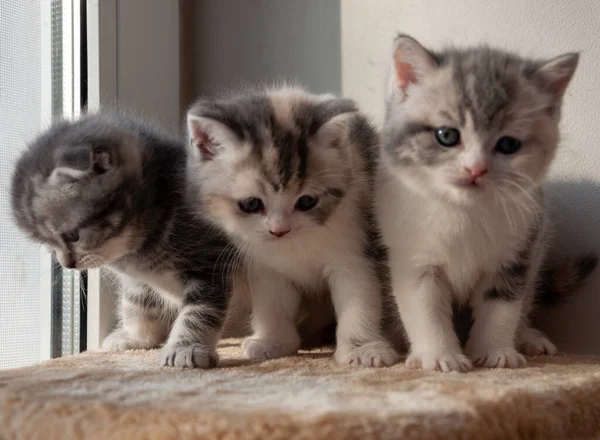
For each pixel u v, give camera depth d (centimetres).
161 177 53
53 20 59
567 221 55
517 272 49
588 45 54
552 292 54
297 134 49
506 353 48
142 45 61
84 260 51
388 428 37
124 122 55
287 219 49
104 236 51
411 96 48
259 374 45
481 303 50
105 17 59
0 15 55
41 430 38
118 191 51
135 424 37
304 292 54
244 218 50
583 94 54
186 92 66
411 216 48
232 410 38
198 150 50
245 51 65
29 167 52
